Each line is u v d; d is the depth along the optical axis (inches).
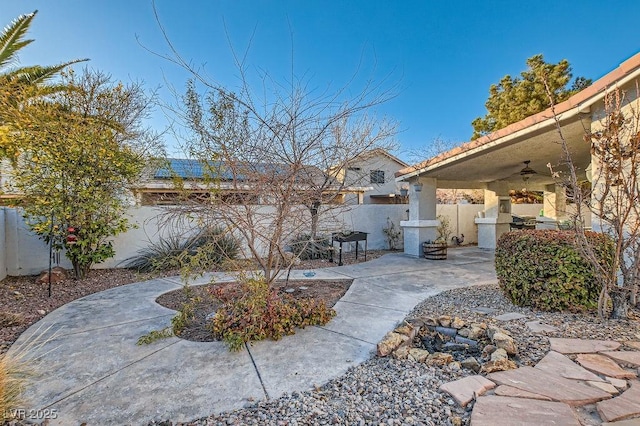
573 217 168.2
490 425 84.4
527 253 189.3
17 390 102.3
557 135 238.7
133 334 162.2
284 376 120.0
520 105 695.7
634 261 160.4
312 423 93.0
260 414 97.4
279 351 140.8
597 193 184.2
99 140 296.5
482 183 517.0
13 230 309.4
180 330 164.7
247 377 119.3
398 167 723.4
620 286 171.8
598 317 164.1
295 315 165.9
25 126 269.6
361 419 93.9
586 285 172.2
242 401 104.4
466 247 534.6
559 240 181.3
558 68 657.0
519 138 248.2
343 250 467.8
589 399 94.3
